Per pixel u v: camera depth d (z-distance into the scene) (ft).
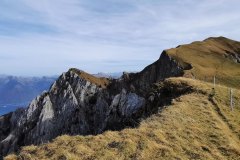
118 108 450.30
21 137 535.19
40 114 537.24
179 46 464.24
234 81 308.19
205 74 335.47
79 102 550.77
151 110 155.94
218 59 432.66
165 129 96.48
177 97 144.36
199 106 126.82
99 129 456.04
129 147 79.92
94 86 574.15
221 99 139.64
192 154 83.92
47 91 582.76
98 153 76.59
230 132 108.17
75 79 588.09
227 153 88.02
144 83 449.48
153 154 79.82
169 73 388.98
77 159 73.67
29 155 77.56
